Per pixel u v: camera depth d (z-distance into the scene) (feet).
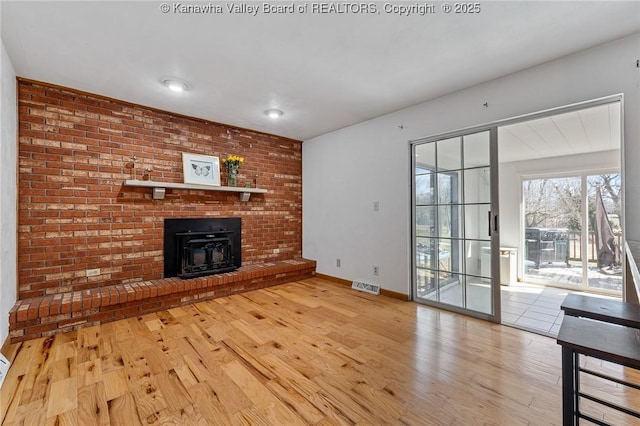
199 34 6.74
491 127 9.29
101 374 6.32
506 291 14.43
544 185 16.43
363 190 13.24
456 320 9.52
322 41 7.05
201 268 12.10
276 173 15.55
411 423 4.91
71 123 9.68
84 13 5.96
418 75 8.77
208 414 5.11
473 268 9.88
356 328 8.86
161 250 11.49
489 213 9.42
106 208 10.31
